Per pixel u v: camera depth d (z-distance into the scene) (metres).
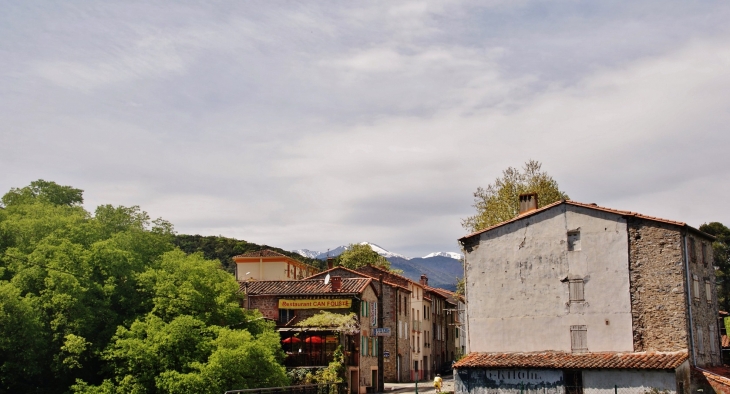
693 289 44.28
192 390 43.12
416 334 81.12
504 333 46.88
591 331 44.56
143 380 44.66
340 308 58.09
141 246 54.94
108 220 55.62
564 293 45.62
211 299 51.56
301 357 55.25
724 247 85.00
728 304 82.88
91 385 44.25
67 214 56.09
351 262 120.44
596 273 45.03
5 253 48.72
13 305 42.78
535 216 47.34
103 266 49.28
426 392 57.09
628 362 41.47
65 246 48.38
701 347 44.25
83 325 45.19
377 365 62.62
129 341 44.91
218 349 45.53
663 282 43.28
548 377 43.25
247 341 46.69
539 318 46.06
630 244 44.50
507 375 44.47
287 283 61.78
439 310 94.31
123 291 50.44
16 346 43.12
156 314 50.19
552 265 46.28
